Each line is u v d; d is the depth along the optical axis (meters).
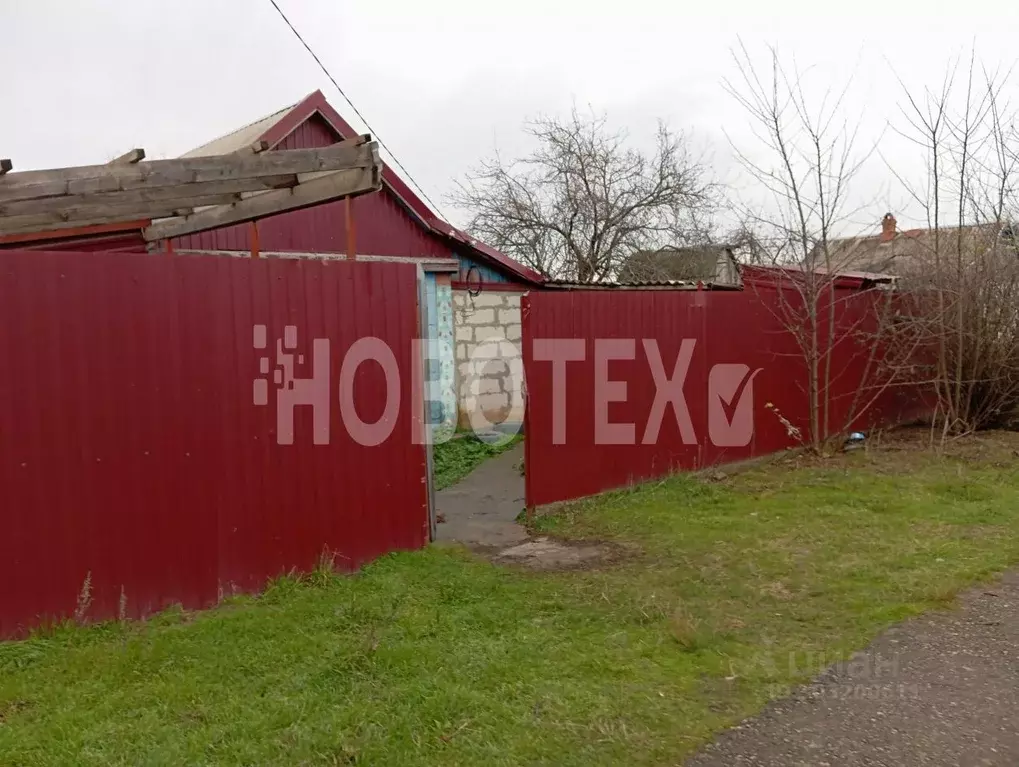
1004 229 9.30
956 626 3.94
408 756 2.75
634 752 2.81
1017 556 4.98
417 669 3.45
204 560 4.41
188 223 6.27
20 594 3.93
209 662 3.56
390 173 10.02
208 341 4.42
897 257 10.41
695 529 5.79
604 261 17.78
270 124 9.56
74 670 3.50
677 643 3.77
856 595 4.39
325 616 4.12
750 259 9.26
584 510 6.48
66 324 4.03
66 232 6.36
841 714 3.08
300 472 4.74
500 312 11.45
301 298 4.73
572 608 4.28
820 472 7.55
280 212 5.60
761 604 4.30
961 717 3.04
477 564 5.09
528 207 17.92
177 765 2.69
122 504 4.18
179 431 4.33
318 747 2.79
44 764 2.71
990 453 8.26
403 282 5.14
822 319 8.77
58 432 4.01
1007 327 9.33
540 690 3.25
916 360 9.80
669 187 18.03
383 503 5.11
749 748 2.83
